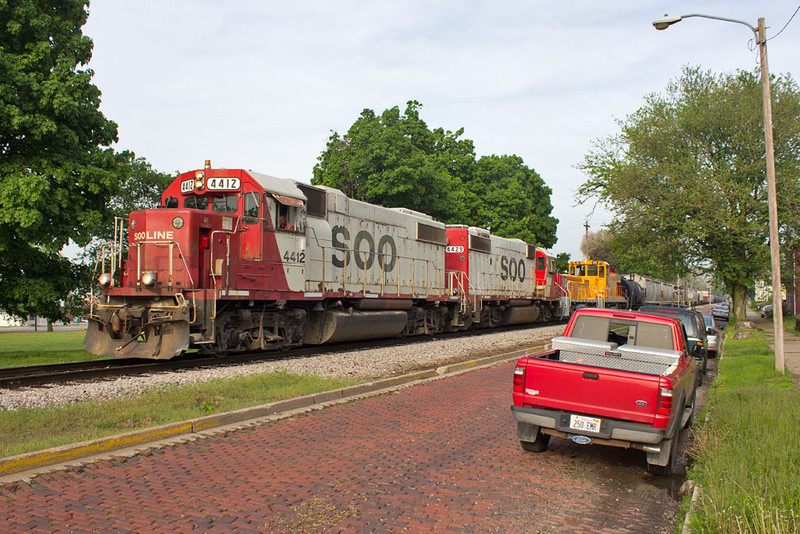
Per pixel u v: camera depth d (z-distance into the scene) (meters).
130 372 12.05
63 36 17.23
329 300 18.12
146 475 5.85
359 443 7.33
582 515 5.31
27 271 17.33
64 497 5.18
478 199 49.94
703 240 31.56
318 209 17.12
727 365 16.16
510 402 10.20
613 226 33.91
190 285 13.21
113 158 17.38
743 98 30.14
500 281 28.91
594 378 6.36
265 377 10.77
